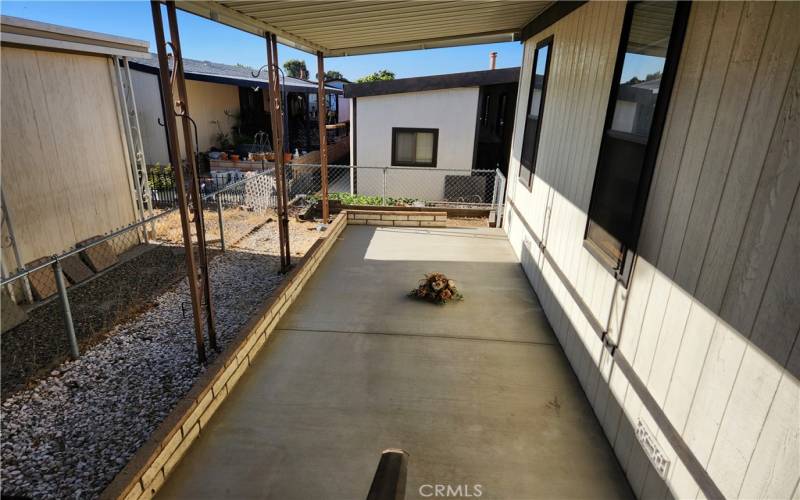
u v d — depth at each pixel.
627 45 2.53
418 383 2.93
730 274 1.50
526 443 2.43
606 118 2.73
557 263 3.72
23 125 4.85
